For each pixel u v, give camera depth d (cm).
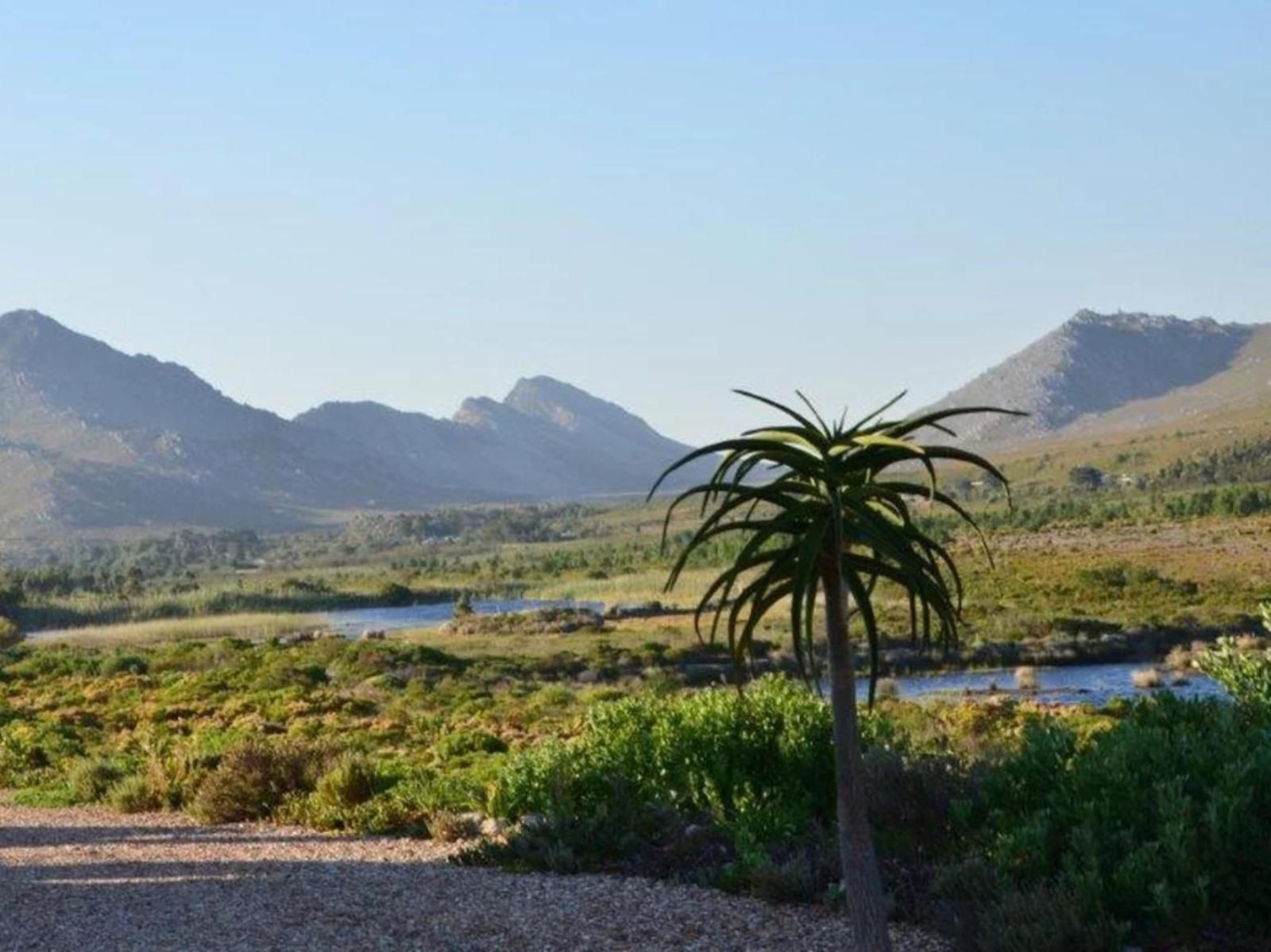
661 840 1290
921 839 1118
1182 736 988
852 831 588
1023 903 851
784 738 1359
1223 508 14400
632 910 1050
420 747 2591
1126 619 6875
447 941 983
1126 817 927
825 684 3422
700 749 1398
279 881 1259
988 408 555
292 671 4769
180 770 2036
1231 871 843
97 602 13462
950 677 5219
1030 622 6656
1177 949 812
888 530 555
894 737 1433
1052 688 4666
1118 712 2108
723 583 570
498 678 5094
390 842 1516
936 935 909
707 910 1037
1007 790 1073
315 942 999
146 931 1059
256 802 1800
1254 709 1053
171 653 5800
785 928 966
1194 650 5478
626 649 5984
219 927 1062
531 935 986
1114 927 814
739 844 1179
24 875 1372
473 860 1323
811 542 549
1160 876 847
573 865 1251
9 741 2755
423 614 12125
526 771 1545
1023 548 11538
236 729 3041
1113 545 11469
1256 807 877
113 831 1722
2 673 5184
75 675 5178
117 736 3066
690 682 5109
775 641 6016
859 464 561
